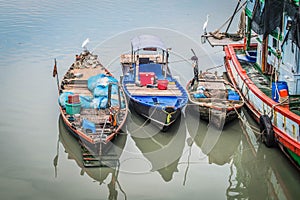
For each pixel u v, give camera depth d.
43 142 17.30
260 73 20.45
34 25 31.55
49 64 24.75
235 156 17.00
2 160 16.02
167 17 34.19
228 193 14.79
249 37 22.78
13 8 35.97
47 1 38.53
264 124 16.44
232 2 39.38
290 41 16.42
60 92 19.66
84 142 16.05
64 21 32.72
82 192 14.58
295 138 14.69
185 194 14.68
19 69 24.06
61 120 18.61
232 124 18.70
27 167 15.71
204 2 39.41
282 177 15.46
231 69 22.28
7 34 29.53
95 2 38.69
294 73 16.31
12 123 18.53
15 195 14.16
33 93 21.23
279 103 15.92
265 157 16.50
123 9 36.50
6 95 20.97
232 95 18.97
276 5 17.20
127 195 14.52
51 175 15.36
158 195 14.61
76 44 27.92
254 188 15.11
